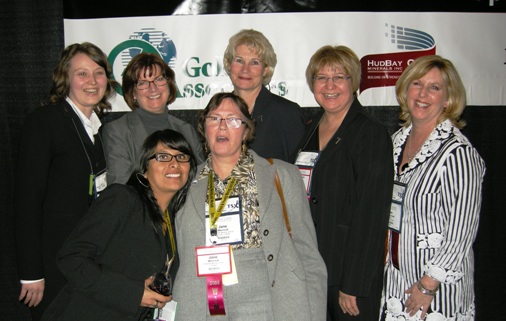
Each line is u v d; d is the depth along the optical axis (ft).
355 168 7.31
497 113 10.81
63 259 5.46
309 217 6.62
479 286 11.37
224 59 9.07
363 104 10.62
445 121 7.19
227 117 6.22
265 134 8.66
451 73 7.18
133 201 5.74
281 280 6.19
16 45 10.78
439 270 6.73
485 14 10.36
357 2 10.36
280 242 6.17
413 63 7.48
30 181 7.12
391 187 7.20
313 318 6.34
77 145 7.44
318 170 7.61
